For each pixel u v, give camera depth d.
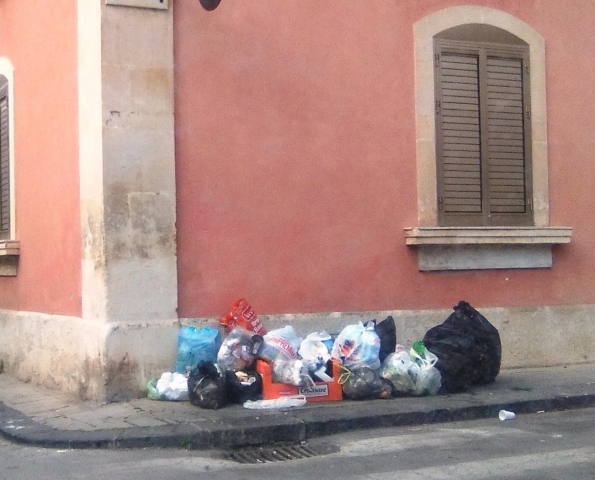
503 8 10.26
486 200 10.09
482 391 8.78
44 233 9.89
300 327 9.15
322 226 9.32
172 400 8.27
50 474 6.19
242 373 8.15
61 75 9.36
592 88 10.73
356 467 6.27
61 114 9.37
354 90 9.50
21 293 10.65
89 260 8.62
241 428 7.12
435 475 5.96
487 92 10.16
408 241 9.60
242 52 9.02
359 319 9.41
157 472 6.20
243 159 9.00
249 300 8.98
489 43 10.17
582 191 10.64
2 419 7.89
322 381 8.27
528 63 10.38
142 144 8.52
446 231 9.64
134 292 8.44
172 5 8.70
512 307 10.17
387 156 9.63
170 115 8.64
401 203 9.68
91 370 8.48
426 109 9.80
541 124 10.41
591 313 10.59
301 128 9.26
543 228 10.18
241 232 8.97
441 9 9.95
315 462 6.48
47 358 9.65
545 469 6.09
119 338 8.33
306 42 9.30
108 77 8.39
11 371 10.82
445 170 9.93
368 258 9.50
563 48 10.59
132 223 8.45
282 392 8.15
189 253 8.75
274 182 9.12
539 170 10.37
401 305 9.63
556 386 9.03
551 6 10.54
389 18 9.70
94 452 6.85
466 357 8.72
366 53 9.57
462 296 9.93
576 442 7.00
